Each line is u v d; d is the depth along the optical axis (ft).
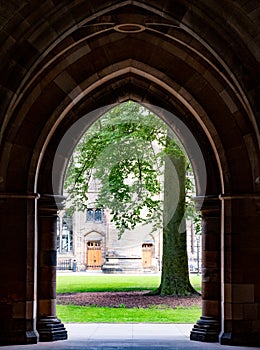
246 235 51.67
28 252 51.83
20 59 43.52
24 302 51.52
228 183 51.88
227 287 51.49
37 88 51.13
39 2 41.70
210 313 53.21
